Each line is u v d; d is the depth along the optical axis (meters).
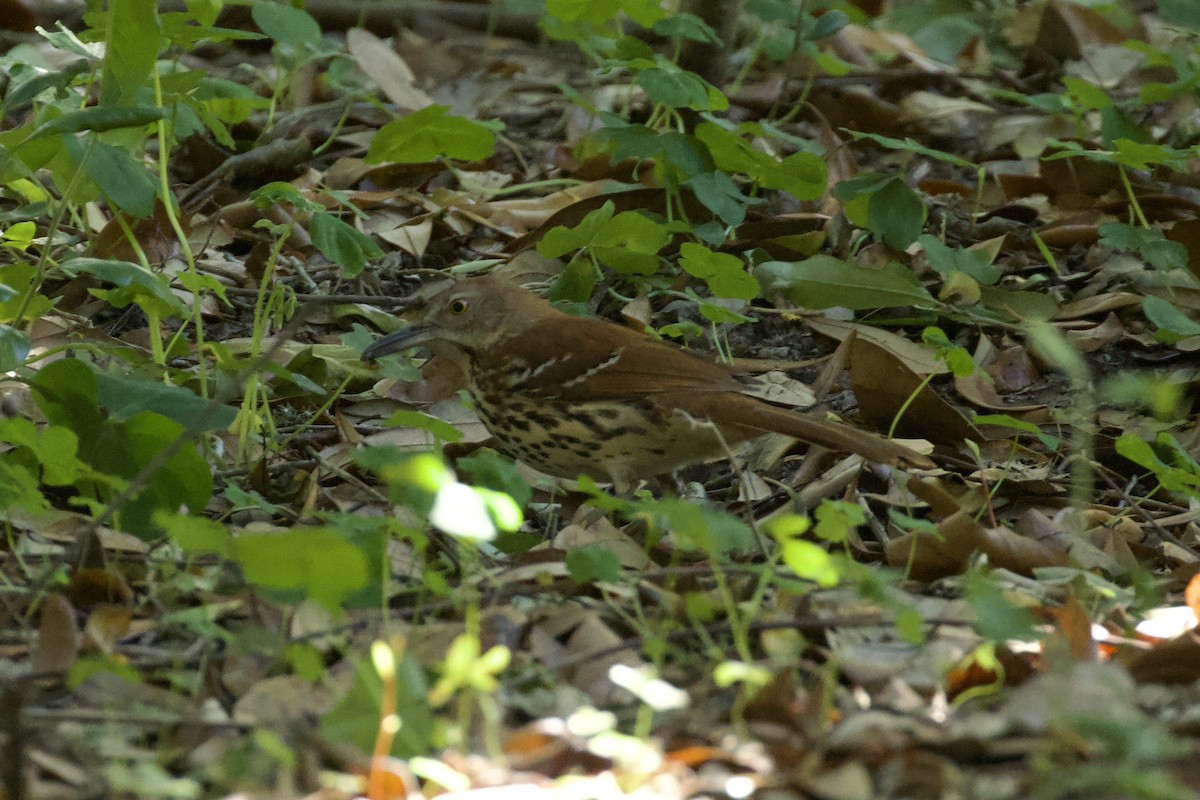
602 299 11.64
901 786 5.34
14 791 5.09
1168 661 6.38
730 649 6.63
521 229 12.70
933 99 15.38
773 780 5.36
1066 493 9.23
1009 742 5.53
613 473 9.08
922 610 6.93
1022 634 6.10
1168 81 16.09
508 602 7.13
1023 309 11.36
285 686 6.07
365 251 9.74
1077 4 17.45
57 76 9.40
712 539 6.17
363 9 17.98
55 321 10.58
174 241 11.47
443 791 5.32
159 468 7.67
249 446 9.34
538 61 17.44
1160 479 8.72
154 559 7.49
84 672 5.70
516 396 9.10
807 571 6.01
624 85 15.91
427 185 13.62
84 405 7.81
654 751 5.51
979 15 18.39
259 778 5.37
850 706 6.11
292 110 14.98
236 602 6.92
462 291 9.37
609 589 7.15
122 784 5.05
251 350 9.63
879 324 11.38
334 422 10.16
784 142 14.46
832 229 12.12
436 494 6.67
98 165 8.69
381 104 14.10
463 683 5.78
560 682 6.34
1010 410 10.28
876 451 8.27
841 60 16.89
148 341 10.84
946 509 8.56
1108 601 7.36
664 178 11.55
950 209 13.04
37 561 7.52
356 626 6.68
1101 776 5.00
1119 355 11.04
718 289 9.99
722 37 14.89
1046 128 14.82
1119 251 12.01
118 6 8.64
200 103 11.90
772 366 10.35
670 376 8.81
